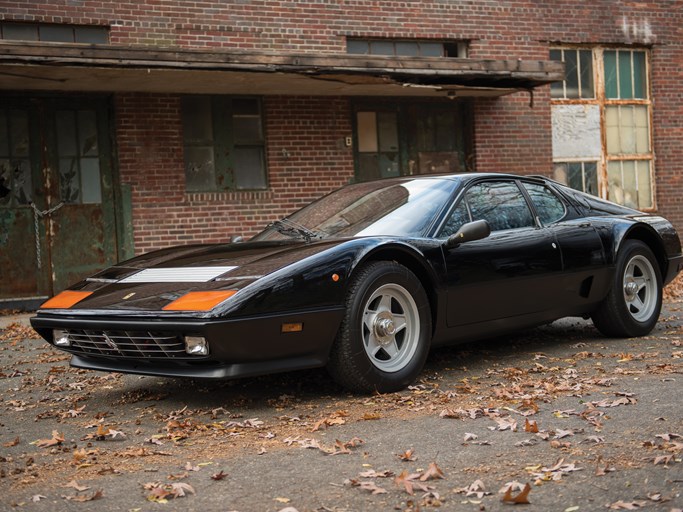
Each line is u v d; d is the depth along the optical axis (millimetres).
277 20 10680
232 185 10609
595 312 5695
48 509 2682
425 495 2670
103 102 9953
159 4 10070
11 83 8992
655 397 3904
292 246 4340
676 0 13188
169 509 2646
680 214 13312
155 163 10094
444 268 4480
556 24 12383
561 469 2873
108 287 4277
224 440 3498
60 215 9773
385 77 9680
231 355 3715
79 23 9695
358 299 4059
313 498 2707
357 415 3838
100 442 3568
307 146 10930
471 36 11812
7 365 5852
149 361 4012
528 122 12227
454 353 5426
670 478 2721
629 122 13094
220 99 10523
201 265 4211
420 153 11656
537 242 5039
